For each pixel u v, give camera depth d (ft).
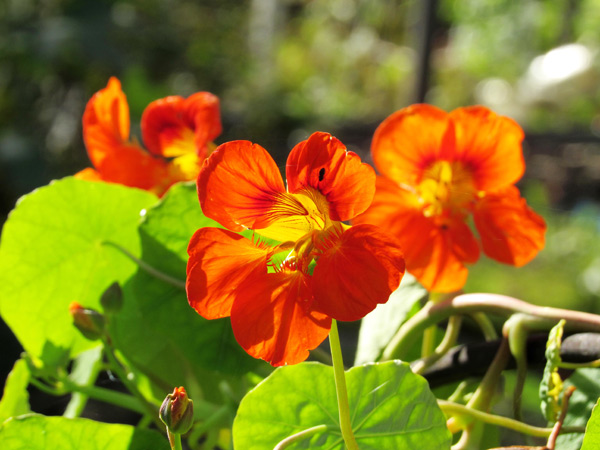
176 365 1.27
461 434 1.14
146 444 1.00
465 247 1.14
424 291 1.19
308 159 0.90
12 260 1.19
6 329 4.10
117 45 6.59
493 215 1.14
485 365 1.06
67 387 1.20
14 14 6.03
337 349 0.87
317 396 0.96
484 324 1.15
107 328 1.10
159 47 7.63
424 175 1.16
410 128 1.14
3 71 6.08
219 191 0.89
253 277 0.90
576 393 1.05
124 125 1.26
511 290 6.17
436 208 1.15
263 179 0.90
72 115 6.40
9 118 6.12
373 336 1.19
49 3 6.18
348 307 0.85
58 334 1.23
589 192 8.61
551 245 7.09
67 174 6.25
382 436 0.95
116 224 1.22
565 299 6.05
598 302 6.10
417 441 0.94
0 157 5.81
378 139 1.15
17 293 1.20
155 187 1.26
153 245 1.15
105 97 1.24
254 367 1.15
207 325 1.16
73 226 1.20
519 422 1.01
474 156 1.14
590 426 0.89
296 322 0.88
